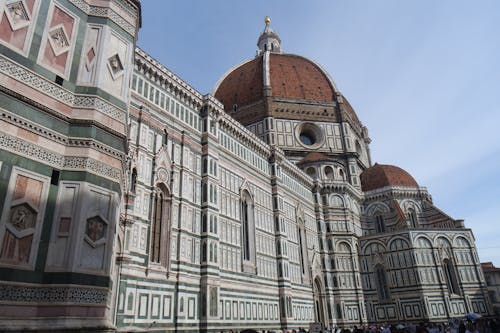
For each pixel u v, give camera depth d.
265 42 125.06
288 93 90.94
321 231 70.56
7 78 12.66
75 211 13.03
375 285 70.38
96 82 15.02
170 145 40.75
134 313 31.00
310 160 78.50
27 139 12.76
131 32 17.45
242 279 46.12
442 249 69.56
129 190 33.12
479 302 66.75
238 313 43.47
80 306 12.12
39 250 12.09
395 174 87.12
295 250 61.03
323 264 68.12
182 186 40.38
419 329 22.92
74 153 13.83
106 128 14.80
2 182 11.76
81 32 15.58
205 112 47.34
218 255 41.94
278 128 85.19
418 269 66.94
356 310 66.38
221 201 46.69
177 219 38.72
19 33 13.42
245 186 52.59
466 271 68.81
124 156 15.62
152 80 41.00
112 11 16.66
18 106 12.77
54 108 13.73
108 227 13.83
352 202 78.31
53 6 14.80
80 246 12.68
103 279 13.08
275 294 52.03
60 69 14.40
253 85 93.31
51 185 13.05
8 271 11.20
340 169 79.69
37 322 11.23
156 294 33.69
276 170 60.47
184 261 37.78
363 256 73.12
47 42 14.23
